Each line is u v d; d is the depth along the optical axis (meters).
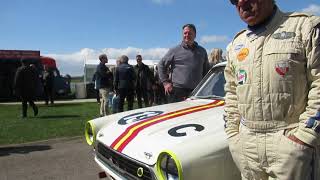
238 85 2.45
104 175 4.11
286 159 2.24
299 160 2.20
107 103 10.98
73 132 8.96
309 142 2.17
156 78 12.78
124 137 3.52
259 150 2.35
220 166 2.79
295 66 2.22
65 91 23.81
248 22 2.40
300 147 2.19
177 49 5.50
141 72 12.03
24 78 12.03
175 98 5.59
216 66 4.86
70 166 5.99
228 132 2.63
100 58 10.95
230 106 2.65
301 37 2.23
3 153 6.93
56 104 18.19
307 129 2.17
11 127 9.88
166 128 3.36
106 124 4.14
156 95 12.31
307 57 2.22
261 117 2.33
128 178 3.30
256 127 2.36
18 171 5.77
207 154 2.76
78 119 11.51
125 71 10.32
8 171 5.78
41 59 23.02
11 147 7.41
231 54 2.59
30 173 5.66
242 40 2.49
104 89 10.95
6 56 22.08
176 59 5.49
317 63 2.20
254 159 2.41
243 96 2.41
